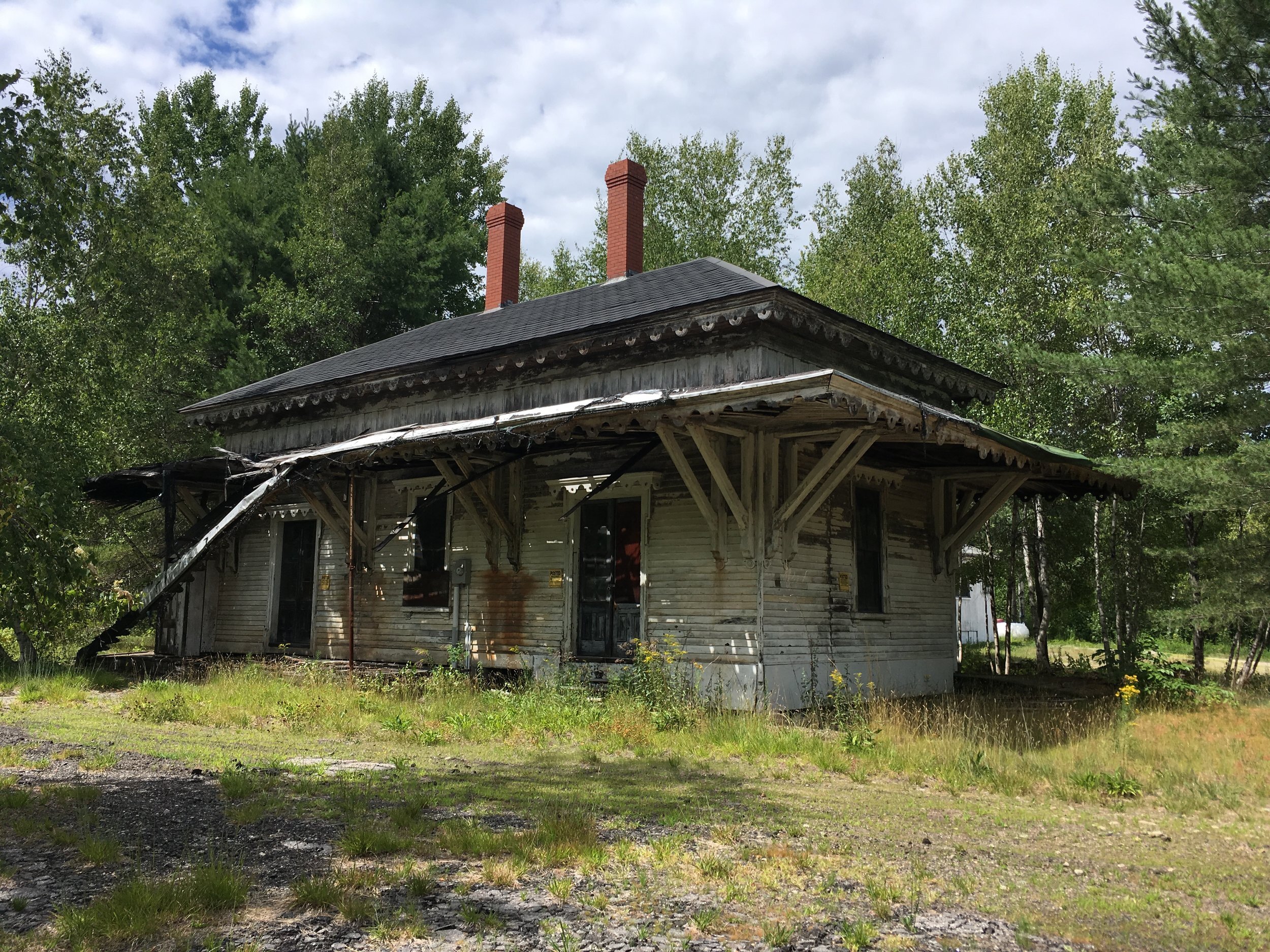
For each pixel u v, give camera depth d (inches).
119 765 278.5
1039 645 707.4
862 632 500.7
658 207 1207.6
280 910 148.0
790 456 453.4
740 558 436.1
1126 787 268.4
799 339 462.0
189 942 132.9
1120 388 697.6
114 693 484.7
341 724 366.9
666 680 410.9
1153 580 748.6
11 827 198.4
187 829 198.5
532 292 1434.5
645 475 472.7
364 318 1210.6
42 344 639.1
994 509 550.9
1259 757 315.3
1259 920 160.2
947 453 489.4
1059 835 222.2
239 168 1288.1
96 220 275.7
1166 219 537.0
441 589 552.7
